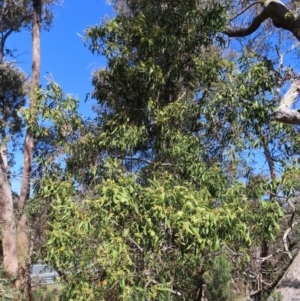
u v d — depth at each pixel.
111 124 5.00
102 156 5.11
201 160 4.84
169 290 3.67
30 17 11.17
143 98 5.18
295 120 4.32
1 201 9.30
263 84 5.14
